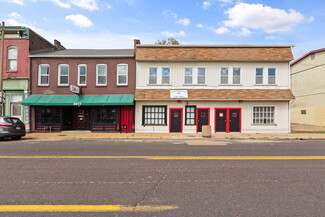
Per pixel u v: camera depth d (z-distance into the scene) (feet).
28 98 50.21
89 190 13.20
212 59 51.03
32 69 52.39
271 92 50.83
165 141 37.09
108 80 52.60
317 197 12.23
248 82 51.83
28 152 25.73
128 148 28.94
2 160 21.20
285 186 13.98
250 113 51.01
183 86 51.85
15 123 37.40
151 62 52.24
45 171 17.26
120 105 51.80
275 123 50.90
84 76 53.06
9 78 51.85
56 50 62.85
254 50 52.42
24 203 11.32
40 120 51.90
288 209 10.71
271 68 52.24
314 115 68.23
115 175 16.28
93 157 22.74
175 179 15.37
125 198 12.03
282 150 27.32
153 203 11.39
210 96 50.03
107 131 51.80
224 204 11.28
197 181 14.96
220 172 17.12
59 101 49.42
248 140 39.04
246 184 14.35
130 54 54.85
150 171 17.37
